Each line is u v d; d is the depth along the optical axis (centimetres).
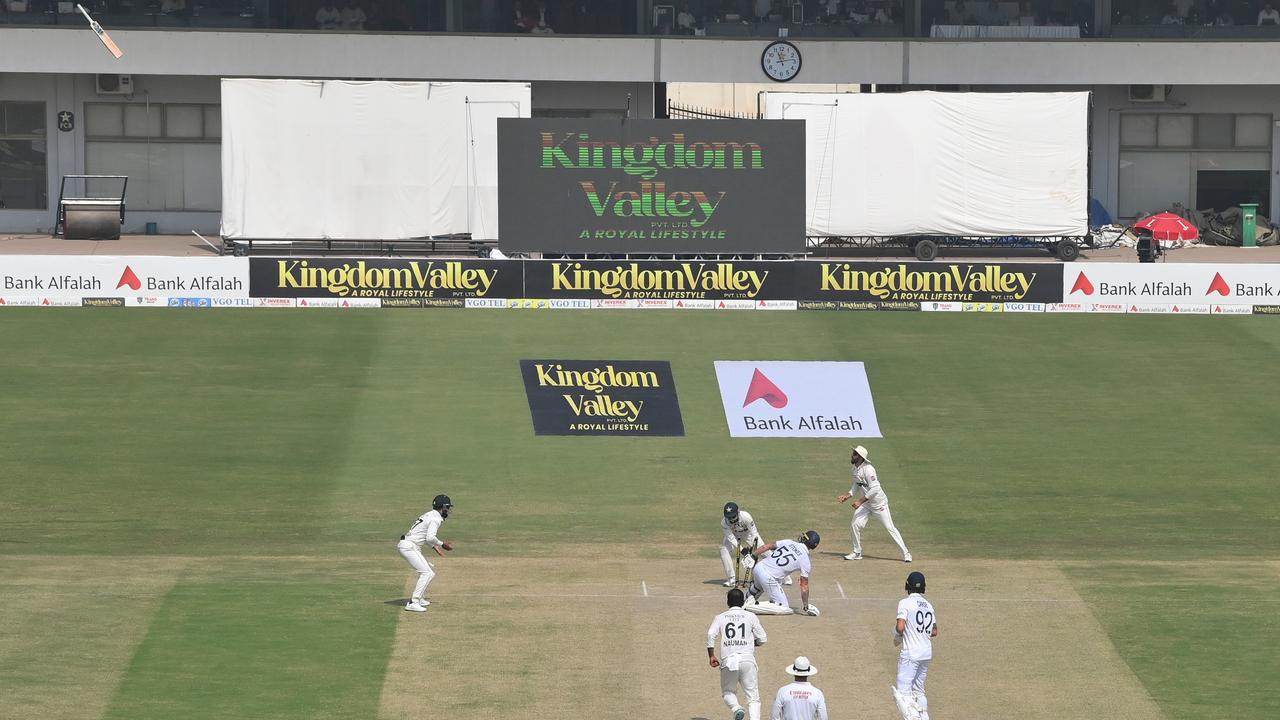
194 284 9212
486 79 12138
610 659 5138
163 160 12225
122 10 11906
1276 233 12112
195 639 5259
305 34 11988
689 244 10044
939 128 10669
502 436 7606
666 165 9988
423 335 8850
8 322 8875
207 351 8544
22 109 12131
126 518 6569
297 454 7319
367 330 8919
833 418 7906
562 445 7550
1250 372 8481
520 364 8431
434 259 9262
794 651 5203
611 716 4691
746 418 7906
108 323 8906
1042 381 8362
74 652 5119
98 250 10981
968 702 4834
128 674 4950
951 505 6888
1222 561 6247
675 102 13762
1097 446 7562
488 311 9256
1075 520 6719
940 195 10738
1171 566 6181
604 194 9988
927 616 4538
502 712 4712
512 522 6638
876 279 9331
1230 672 5088
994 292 9356
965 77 12231
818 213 10694
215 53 11962
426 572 5547
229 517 6606
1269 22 12250
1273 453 7494
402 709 4725
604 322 9062
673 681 4956
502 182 9969
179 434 7506
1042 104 10675
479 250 10662
